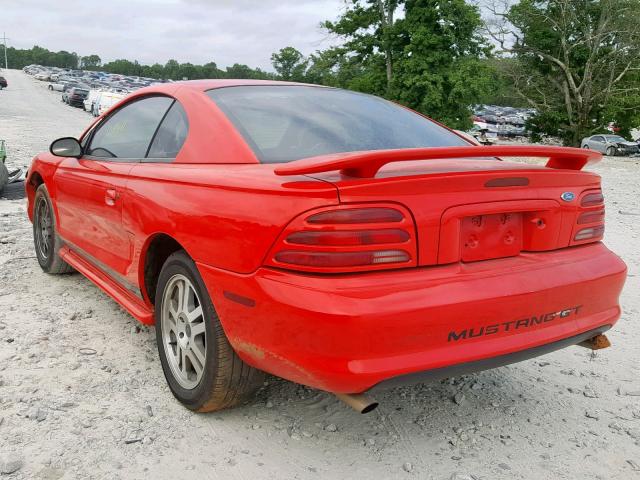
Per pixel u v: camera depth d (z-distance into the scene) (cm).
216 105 315
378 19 3716
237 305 250
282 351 236
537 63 4481
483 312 240
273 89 346
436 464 268
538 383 354
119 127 399
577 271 271
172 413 301
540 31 4241
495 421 307
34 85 9575
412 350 230
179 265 293
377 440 285
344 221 223
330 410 310
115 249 363
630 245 783
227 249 254
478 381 353
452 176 239
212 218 262
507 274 253
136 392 320
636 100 4162
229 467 260
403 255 232
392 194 230
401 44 3616
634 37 3994
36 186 532
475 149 230
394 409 316
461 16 3388
